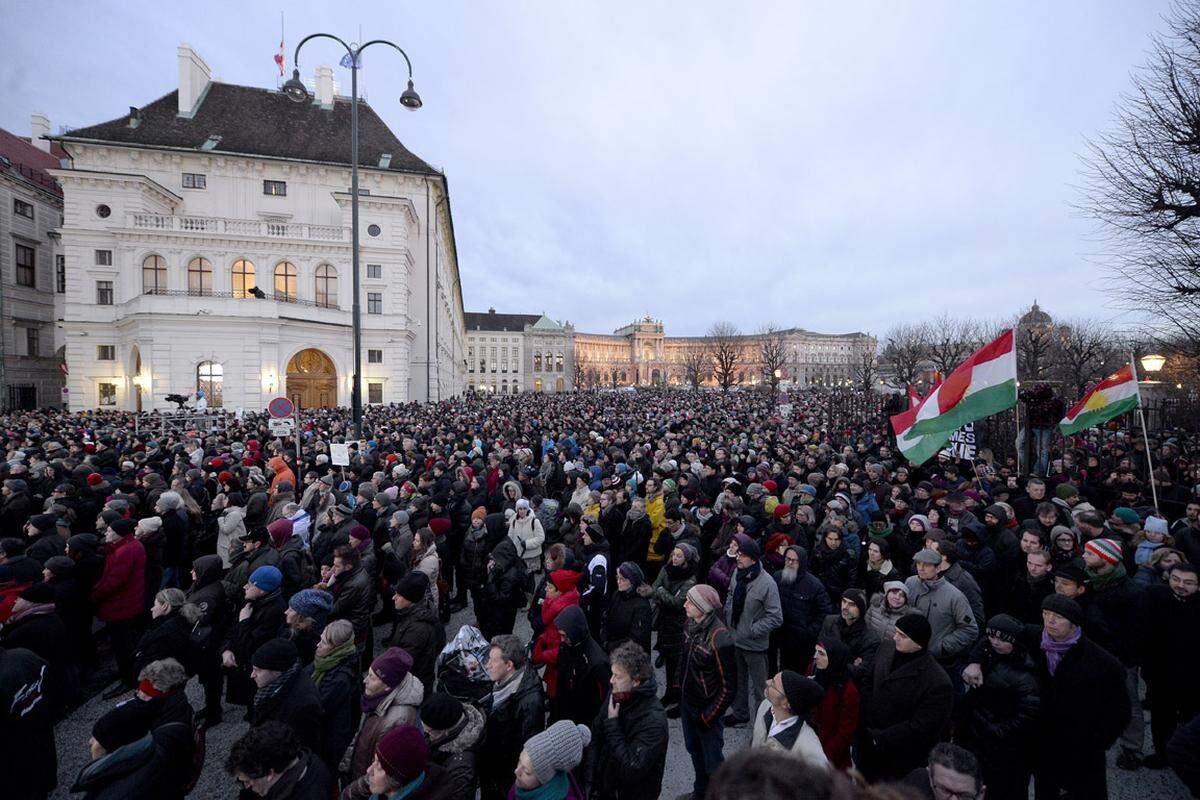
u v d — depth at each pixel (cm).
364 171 4203
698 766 419
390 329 3759
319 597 448
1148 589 451
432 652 479
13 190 3953
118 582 568
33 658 364
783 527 688
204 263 3456
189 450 1291
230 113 4228
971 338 4978
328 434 1727
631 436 1817
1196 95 935
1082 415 965
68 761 482
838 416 2728
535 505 878
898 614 446
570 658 405
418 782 267
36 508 798
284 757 277
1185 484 1145
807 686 309
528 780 276
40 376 4131
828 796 124
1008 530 605
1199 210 919
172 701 347
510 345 12769
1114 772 461
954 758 255
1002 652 357
